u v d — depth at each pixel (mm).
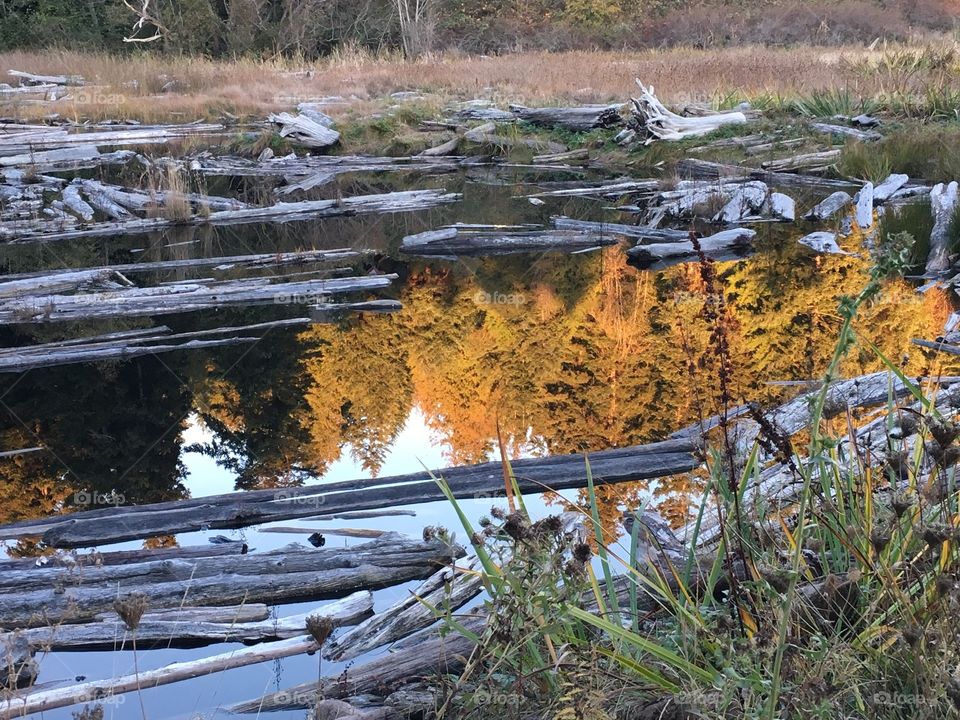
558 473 4957
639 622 3029
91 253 11016
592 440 5516
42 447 5855
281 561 4152
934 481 2662
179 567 4078
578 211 12750
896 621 2406
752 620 2604
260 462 5539
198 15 26422
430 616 3664
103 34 27203
